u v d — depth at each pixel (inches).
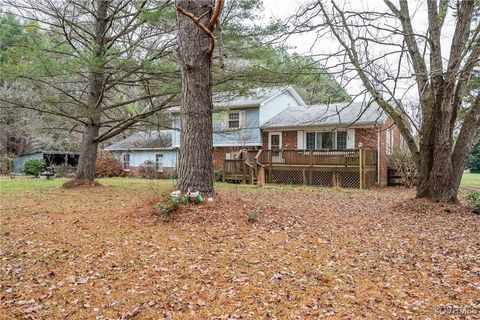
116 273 150.2
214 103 517.7
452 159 323.0
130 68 398.3
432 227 242.7
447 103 307.3
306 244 191.5
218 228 209.9
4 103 450.3
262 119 753.0
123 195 396.2
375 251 184.2
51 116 507.5
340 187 584.4
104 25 458.9
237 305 121.9
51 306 122.0
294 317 113.9
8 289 134.6
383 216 285.9
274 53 394.0
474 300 126.5
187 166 257.3
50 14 404.2
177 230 207.6
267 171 675.4
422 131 331.3
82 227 224.1
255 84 427.8
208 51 243.9
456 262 167.8
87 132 498.0
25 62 383.9
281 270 154.0
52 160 975.0
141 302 124.5
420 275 151.3
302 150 639.8
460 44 298.7
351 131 654.5
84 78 451.2
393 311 118.2
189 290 133.6
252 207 257.4
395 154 634.8
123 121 490.3
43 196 383.2
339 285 139.7
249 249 179.8
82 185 480.7
